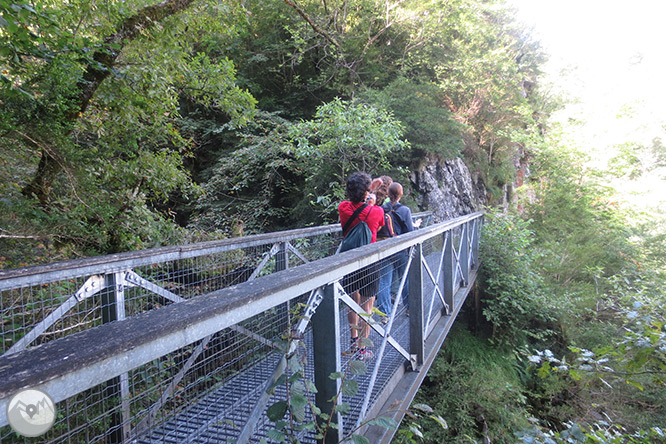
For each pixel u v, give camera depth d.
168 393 1.00
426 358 2.80
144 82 4.17
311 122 6.95
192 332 0.73
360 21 10.04
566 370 2.60
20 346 1.66
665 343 2.14
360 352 1.89
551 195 11.27
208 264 2.58
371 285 2.15
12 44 2.36
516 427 4.81
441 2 10.05
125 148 4.63
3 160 3.11
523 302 6.81
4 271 1.49
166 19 4.28
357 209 2.52
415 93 9.05
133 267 2.04
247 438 1.02
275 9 9.80
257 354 1.27
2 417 0.44
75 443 0.80
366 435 1.76
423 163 9.04
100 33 3.90
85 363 0.53
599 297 7.57
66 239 3.48
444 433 4.56
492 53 11.47
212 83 5.30
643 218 11.89
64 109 2.96
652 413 5.11
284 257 3.30
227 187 9.07
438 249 4.01
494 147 13.55
